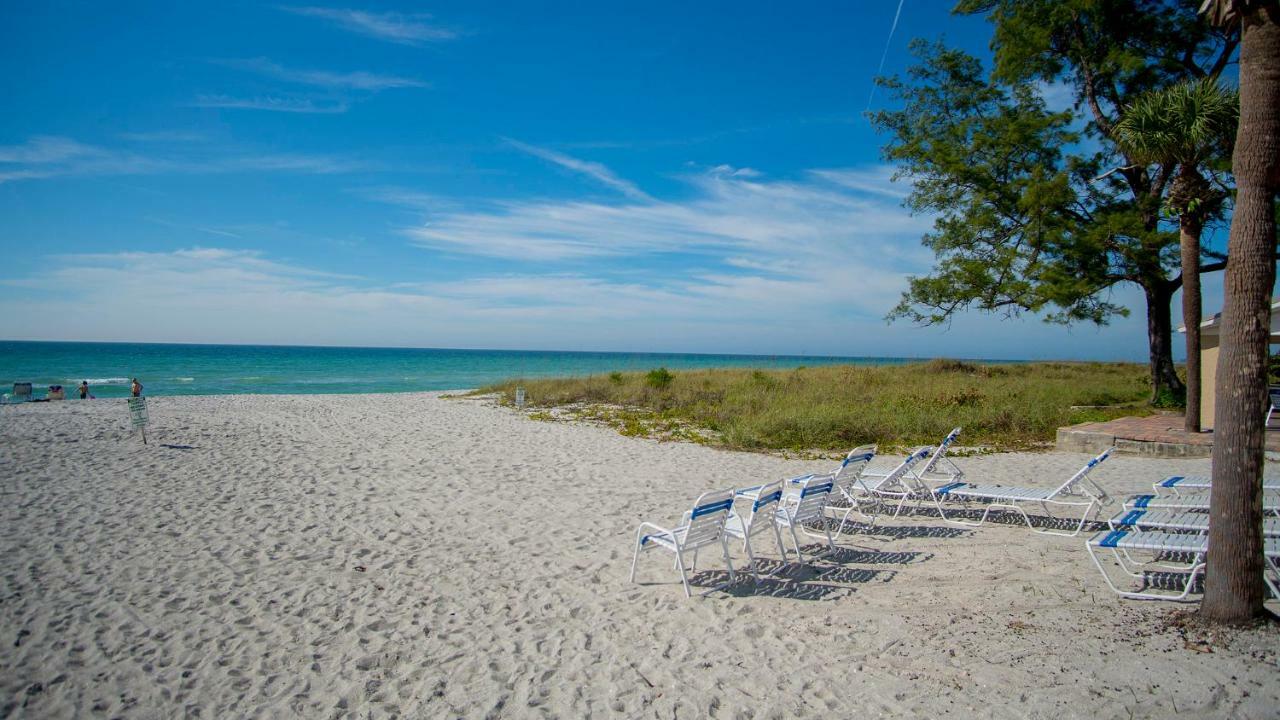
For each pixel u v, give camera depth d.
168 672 4.25
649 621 4.92
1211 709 3.40
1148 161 10.30
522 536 7.14
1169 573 5.42
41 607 5.21
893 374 28.33
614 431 15.59
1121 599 4.90
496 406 21.45
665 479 10.10
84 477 9.95
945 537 6.86
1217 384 4.21
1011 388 21.75
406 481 9.92
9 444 12.80
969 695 3.69
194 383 38.72
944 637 4.41
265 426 16.02
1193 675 3.69
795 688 3.89
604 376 28.69
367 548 6.72
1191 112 9.67
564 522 7.69
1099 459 6.71
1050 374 31.70
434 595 5.48
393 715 3.74
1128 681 3.70
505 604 5.29
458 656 4.43
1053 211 19.42
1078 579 5.40
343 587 5.66
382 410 20.14
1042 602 4.91
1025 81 20.08
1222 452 4.18
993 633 4.42
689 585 5.64
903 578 5.64
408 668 4.27
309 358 90.31
